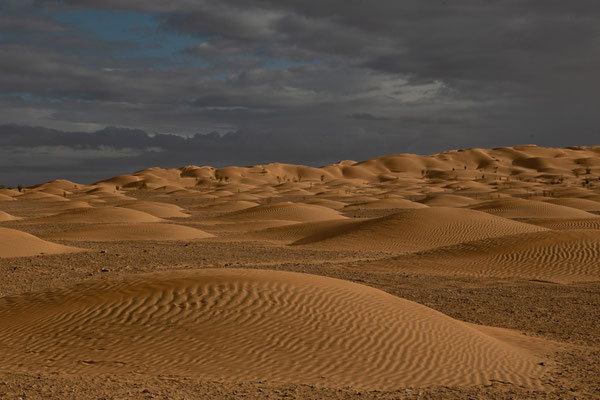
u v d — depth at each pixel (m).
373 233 38.19
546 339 13.94
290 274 14.88
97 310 12.58
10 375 9.25
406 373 9.84
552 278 22.98
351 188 144.25
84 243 37.81
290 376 9.43
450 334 12.15
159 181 187.12
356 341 11.04
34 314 13.03
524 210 58.75
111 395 8.09
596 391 9.38
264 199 107.06
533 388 9.48
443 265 26.16
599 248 26.42
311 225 46.34
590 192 95.75
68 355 10.40
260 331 11.26
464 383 9.56
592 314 16.95
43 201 101.00
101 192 129.88
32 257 28.66
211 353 10.34
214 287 13.36
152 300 12.82
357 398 8.51
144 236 42.25
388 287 21.30
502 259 26.41
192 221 58.44
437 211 42.28
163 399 8.01
